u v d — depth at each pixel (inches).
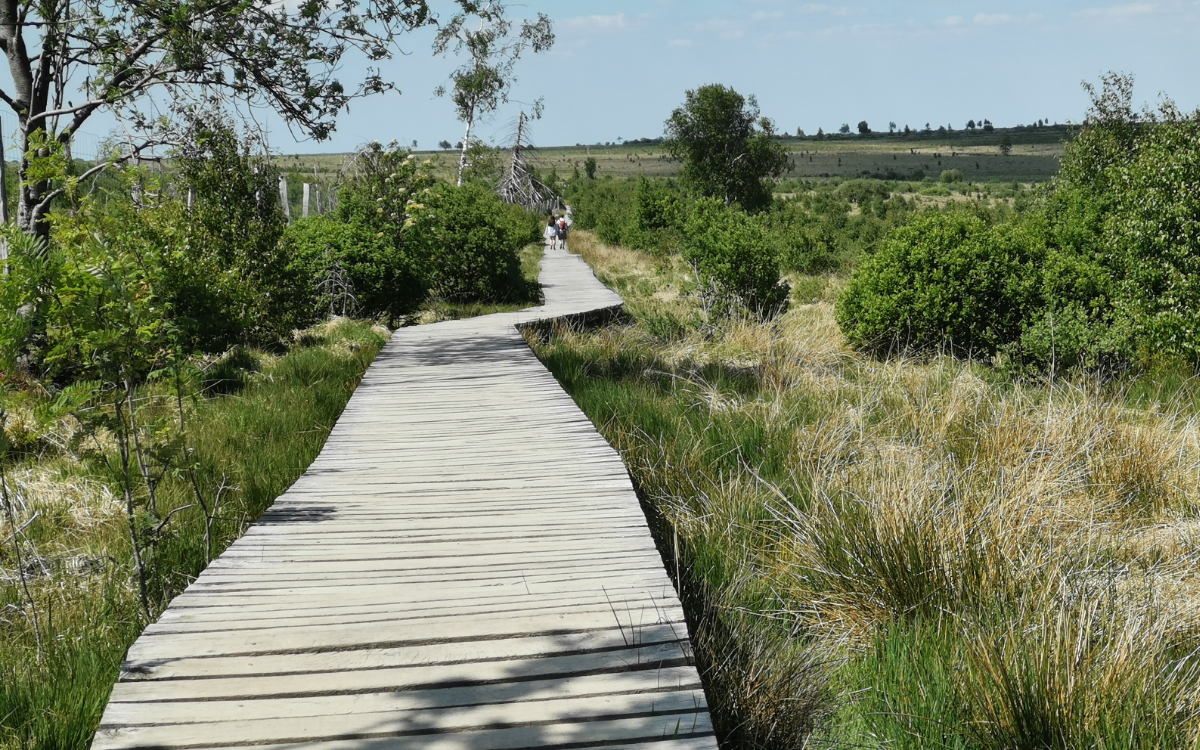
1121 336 389.1
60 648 149.2
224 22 362.3
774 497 221.0
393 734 105.4
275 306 468.8
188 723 107.2
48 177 203.0
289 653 125.1
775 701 129.9
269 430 297.1
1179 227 405.1
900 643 148.0
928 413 291.9
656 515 216.7
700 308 642.8
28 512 215.8
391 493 206.8
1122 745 115.5
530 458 239.0
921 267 460.1
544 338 550.3
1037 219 689.0
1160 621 147.5
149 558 173.6
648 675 119.6
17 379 273.3
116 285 168.2
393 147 659.4
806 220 1427.2
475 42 1524.4
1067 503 216.1
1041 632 140.1
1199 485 237.1
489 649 126.6
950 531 173.8
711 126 1950.1
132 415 174.9
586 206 2043.6
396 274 602.9
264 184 478.0
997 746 120.4
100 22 347.6
